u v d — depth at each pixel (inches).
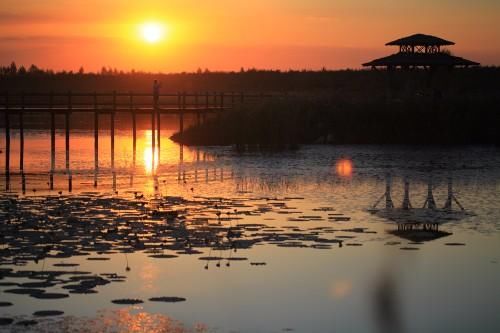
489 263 1011.9
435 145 2630.4
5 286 861.2
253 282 914.1
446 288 910.4
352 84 4340.6
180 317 797.2
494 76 3909.9
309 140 2667.3
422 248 1082.7
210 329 769.6
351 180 1761.8
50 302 818.2
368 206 1416.1
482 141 2687.0
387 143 2664.9
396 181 1750.7
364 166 2032.5
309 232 1164.5
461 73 3959.2
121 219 1230.3
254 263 987.9
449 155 2326.5
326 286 906.7
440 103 2797.7
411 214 1336.1
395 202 1467.8
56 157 2262.6
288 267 973.8
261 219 1261.1
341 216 1304.1
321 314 819.4
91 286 871.7
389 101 2849.4
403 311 832.3
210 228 1174.3
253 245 1075.9
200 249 1045.2
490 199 1512.1
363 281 927.7
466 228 1221.1
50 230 1132.5
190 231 1147.9
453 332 779.4
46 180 1754.4
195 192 1568.7
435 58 3026.6
